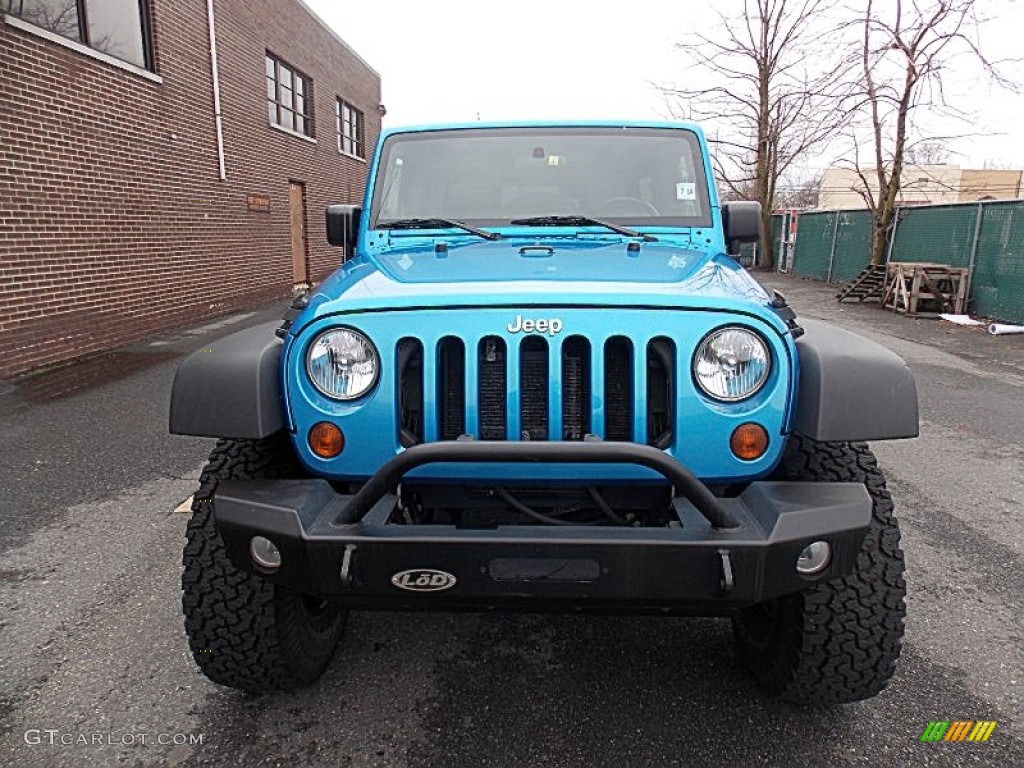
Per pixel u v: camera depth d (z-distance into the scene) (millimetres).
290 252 15297
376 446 2051
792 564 1892
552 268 2451
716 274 2473
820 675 2258
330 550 1901
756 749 2291
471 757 2262
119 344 9125
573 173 3377
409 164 3447
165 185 10188
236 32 12422
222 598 2285
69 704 2500
